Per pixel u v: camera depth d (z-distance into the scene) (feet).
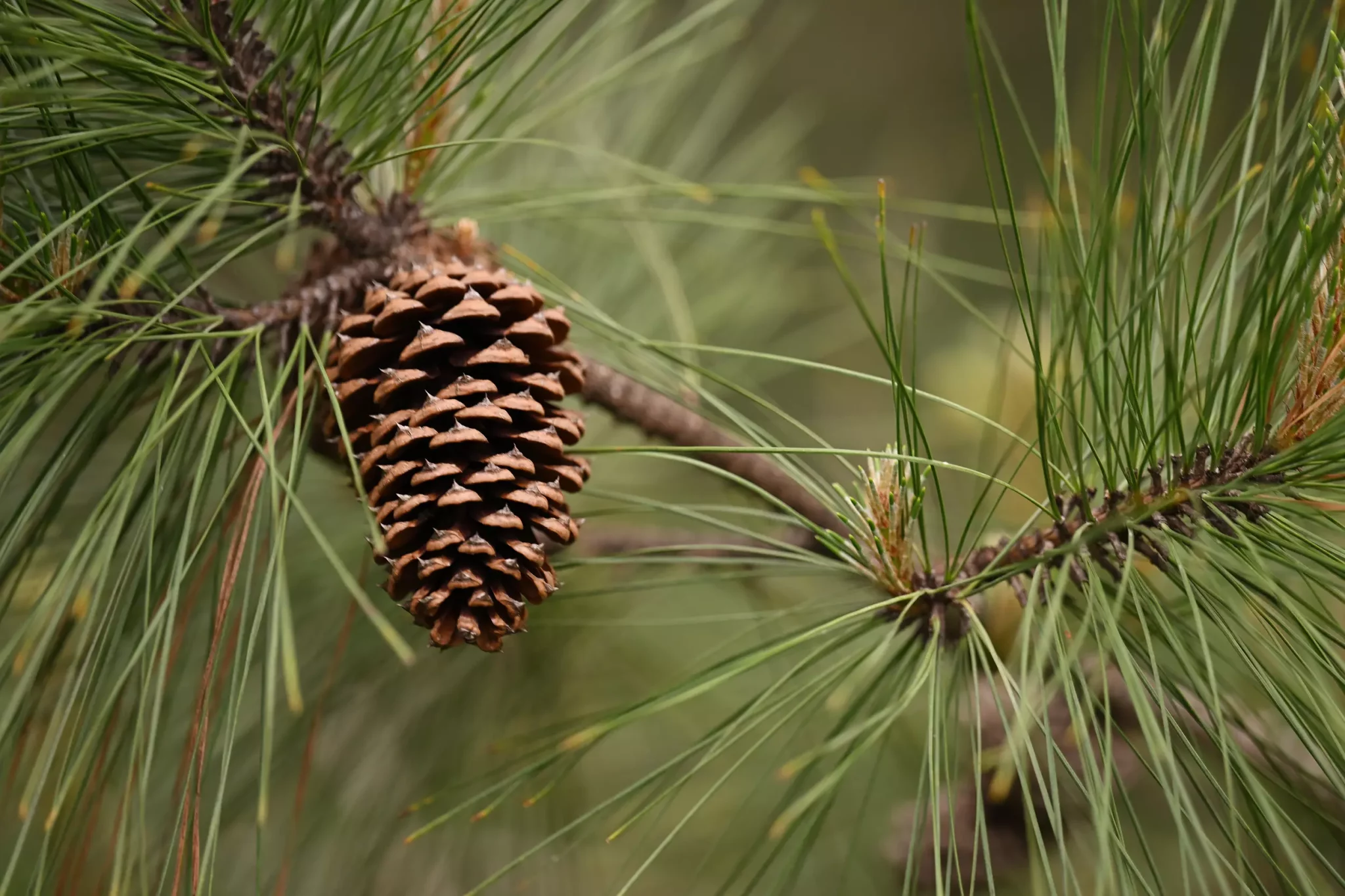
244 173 3.07
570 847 3.47
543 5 3.04
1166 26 2.95
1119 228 3.05
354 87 3.08
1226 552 2.92
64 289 2.90
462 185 3.55
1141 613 2.90
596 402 3.33
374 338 2.97
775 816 3.14
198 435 3.05
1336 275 2.86
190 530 2.86
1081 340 2.97
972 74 2.85
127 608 2.94
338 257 3.14
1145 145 2.89
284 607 2.69
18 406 2.86
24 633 2.78
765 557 3.31
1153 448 2.90
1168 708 3.02
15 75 2.89
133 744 2.81
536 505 2.90
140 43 2.98
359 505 3.50
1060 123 2.96
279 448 3.14
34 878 2.80
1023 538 3.02
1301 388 2.89
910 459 2.91
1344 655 3.14
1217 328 2.99
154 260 2.73
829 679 2.97
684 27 3.36
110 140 2.93
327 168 3.09
